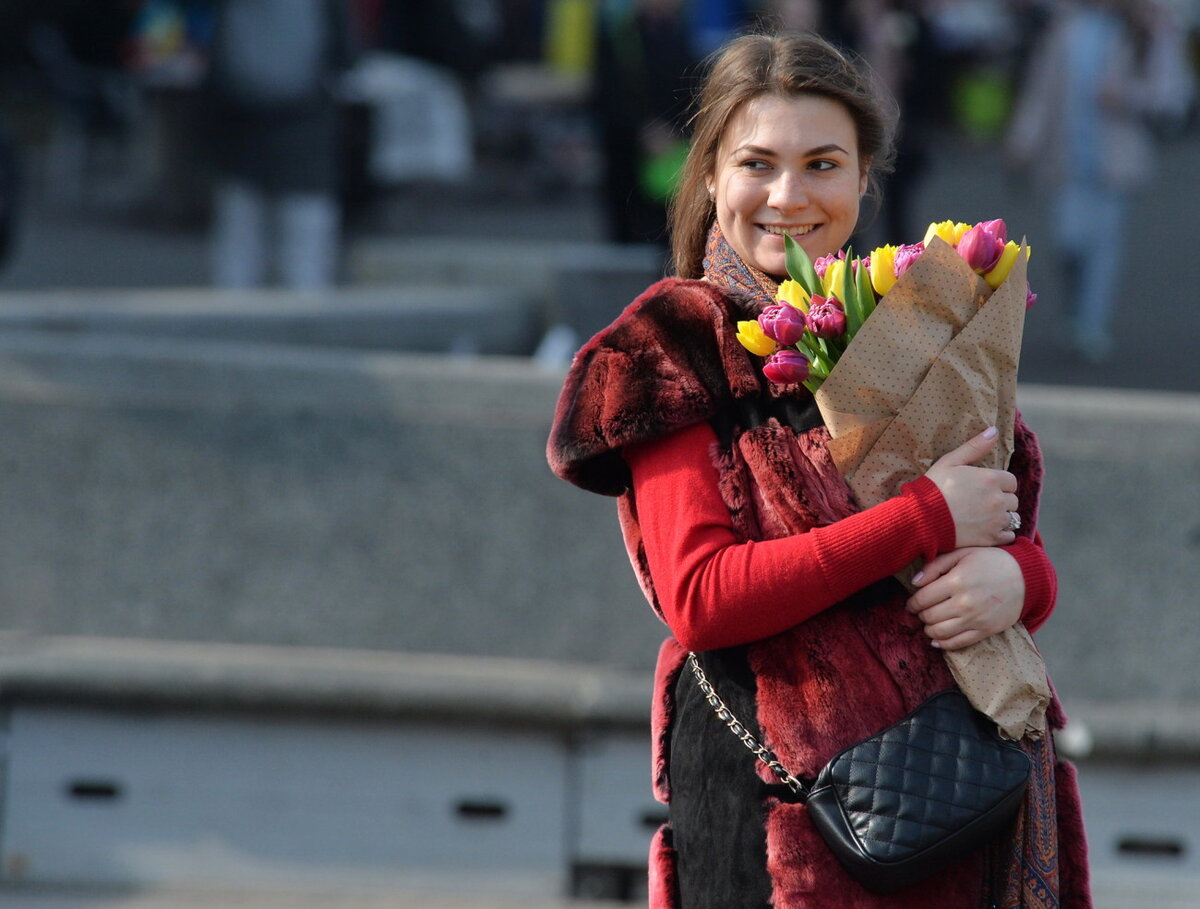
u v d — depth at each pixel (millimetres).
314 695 15500
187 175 51062
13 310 23875
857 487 7992
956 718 7820
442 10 65062
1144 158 35562
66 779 15766
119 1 59062
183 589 16625
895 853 7547
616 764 15664
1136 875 15602
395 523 16531
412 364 16875
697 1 47281
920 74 37938
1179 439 16125
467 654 16547
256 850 15789
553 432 8250
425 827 15773
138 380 16688
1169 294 45406
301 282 31969
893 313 7895
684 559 7898
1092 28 35219
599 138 36469
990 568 7863
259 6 30828
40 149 58156
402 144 47594
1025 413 16250
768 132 8516
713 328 8219
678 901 8633
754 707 8070
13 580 16625
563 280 32531
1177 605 16141
